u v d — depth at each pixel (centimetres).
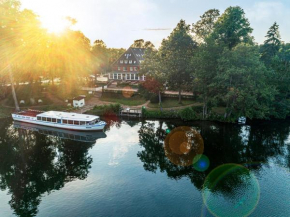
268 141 3975
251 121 5034
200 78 4753
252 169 2989
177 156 3431
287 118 5284
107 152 3566
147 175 2862
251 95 4550
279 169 2975
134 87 7494
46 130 4678
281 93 5306
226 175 2844
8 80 6081
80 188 2589
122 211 2198
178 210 2209
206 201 2347
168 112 5291
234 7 5966
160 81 5391
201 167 3081
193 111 5119
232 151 3575
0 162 3312
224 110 5447
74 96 6291
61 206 2283
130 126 4850
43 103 5988
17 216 2162
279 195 2417
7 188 2661
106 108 5534
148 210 2211
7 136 4325
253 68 4331
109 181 2723
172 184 2658
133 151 3600
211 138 4131
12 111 5597
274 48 7675
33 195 2486
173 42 5675
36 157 3462
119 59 8944
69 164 3206
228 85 4488
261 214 2142
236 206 2255
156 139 4141
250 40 5728
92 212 2188
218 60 4428
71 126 4566
